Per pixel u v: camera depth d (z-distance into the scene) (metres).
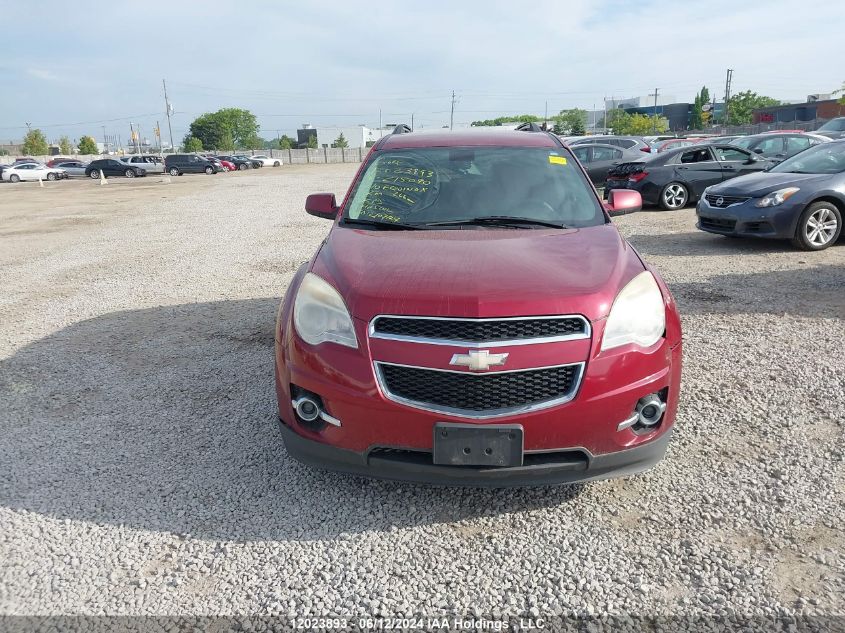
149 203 20.80
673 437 3.64
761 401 4.05
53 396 4.48
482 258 3.09
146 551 2.79
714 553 2.69
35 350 5.48
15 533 2.92
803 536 2.77
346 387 2.76
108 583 2.60
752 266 7.75
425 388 2.70
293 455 3.06
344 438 2.83
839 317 5.66
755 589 2.47
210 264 9.24
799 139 15.52
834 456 3.39
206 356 5.20
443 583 2.57
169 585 2.58
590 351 2.70
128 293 7.55
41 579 2.62
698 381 4.39
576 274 2.92
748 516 2.92
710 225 9.20
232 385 4.59
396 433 2.73
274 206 18.08
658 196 13.07
